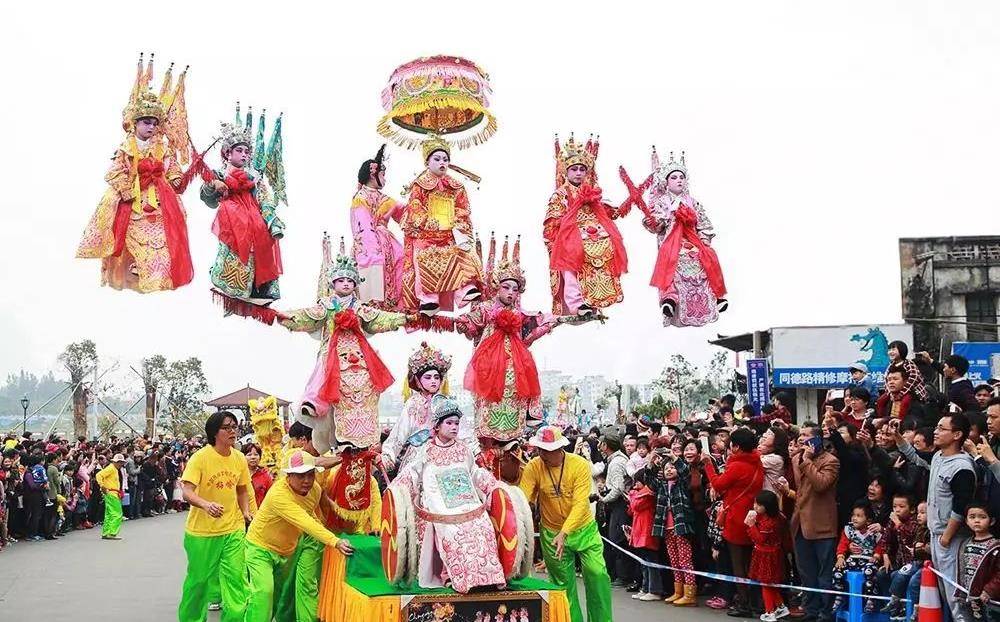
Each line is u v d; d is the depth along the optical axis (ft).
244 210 26.27
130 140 25.43
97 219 25.09
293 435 28.71
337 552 26.22
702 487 38.32
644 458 42.73
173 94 26.45
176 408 201.98
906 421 31.65
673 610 36.52
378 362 26.99
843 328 78.13
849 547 31.07
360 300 28.32
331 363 26.32
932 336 91.35
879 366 76.69
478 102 28.78
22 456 71.00
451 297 28.76
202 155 26.45
